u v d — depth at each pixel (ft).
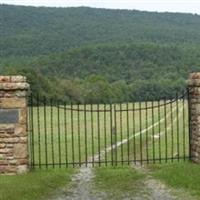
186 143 80.69
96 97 224.53
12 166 48.39
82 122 143.43
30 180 45.11
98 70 349.20
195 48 361.51
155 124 133.49
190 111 52.85
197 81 50.34
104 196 40.22
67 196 40.34
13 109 48.34
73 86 225.56
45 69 349.00
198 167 48.78
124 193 41.06
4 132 48.32
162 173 47.52
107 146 80.94
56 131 112.88
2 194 39.99
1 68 301.02
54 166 55.67
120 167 53.06
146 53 353.51
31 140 56.75
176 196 39.34
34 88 192.03
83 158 65.98
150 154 67.82
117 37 494.59
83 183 45.14
